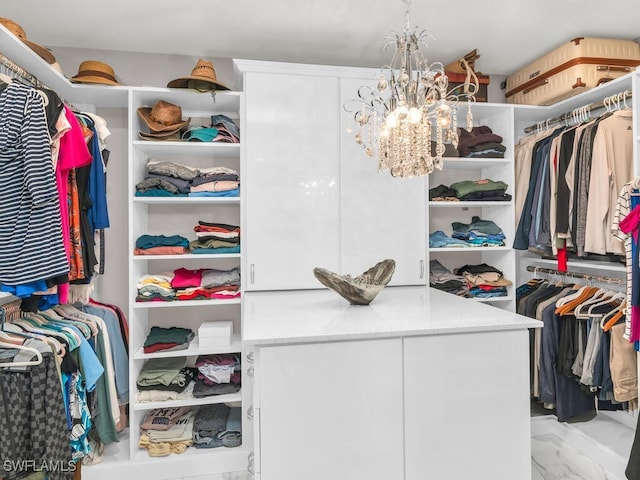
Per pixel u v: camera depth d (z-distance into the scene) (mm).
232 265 2986
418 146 1641
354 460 1470
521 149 3045
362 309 1884
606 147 2346
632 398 2320
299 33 2564
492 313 1764
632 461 2029
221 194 2629
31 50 1918
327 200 2684
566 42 2711
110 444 2572
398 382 1498
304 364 1437
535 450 2504
